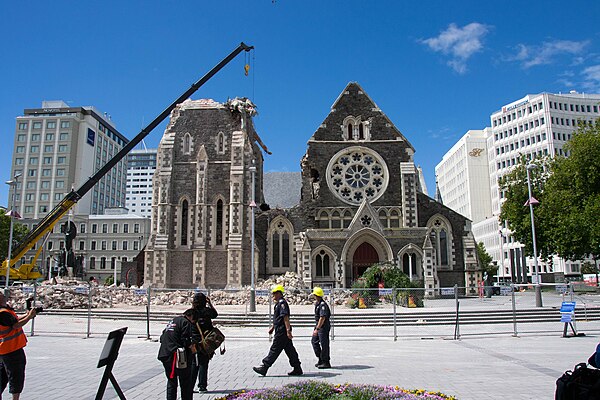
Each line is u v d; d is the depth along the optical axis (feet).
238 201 163.94
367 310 112.98
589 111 413.80
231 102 173.78
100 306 121.49
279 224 175.73
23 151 485.15
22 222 436.35
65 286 125.90
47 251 383.04
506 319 101.14
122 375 49.34
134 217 394.11
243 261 161.58
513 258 385.29
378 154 173.37
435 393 35.47
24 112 503.20
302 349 69.26
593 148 176.76
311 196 173.47
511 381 44.86
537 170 203.72
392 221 168.96
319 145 173.99
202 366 41.75
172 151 170.50
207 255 163.53
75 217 394.93
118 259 389.39
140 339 78.89
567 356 60.03
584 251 176.24
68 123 486.79
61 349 68.08
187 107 175.42
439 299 154.61
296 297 130.62
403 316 101.09
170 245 164.35
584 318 104.17
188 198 168.04
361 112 177.06
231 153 169.58
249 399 33.17
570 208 177.27
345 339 78.89
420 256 157.07
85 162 493.77
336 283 154.71
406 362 56.18
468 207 472.44
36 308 37.52
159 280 160.25
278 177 231.71
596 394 25.36
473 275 169.68
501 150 445.37
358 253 160.45
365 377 47.06
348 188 171.63
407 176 169.37
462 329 90.58
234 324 97.60
